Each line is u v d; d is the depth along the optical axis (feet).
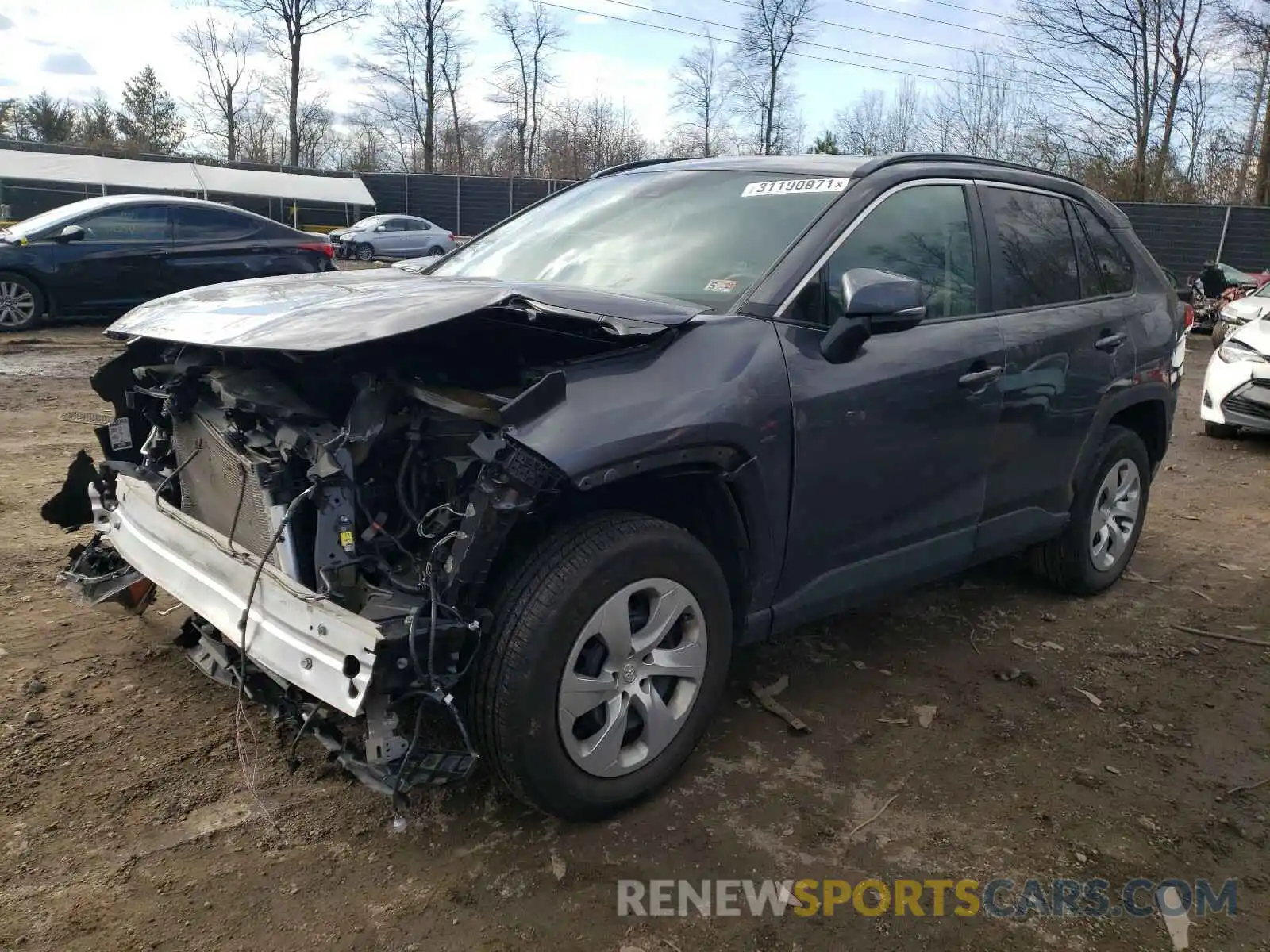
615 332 8.40
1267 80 102.99
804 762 10.39
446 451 8.41
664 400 8.63
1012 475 12.84
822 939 7.86
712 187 12.13
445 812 9.16
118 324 10.30
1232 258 91.91
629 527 8.73
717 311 9.89
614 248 11.62
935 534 11.99
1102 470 14.64
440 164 194.90
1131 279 15.29
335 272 11.74
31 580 13.73
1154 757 10.87
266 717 10.50
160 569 9.63
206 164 132.67
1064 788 10.16
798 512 10.04
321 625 7.63
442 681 7.70
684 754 9.61
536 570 8.30
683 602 9.14
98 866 8.21
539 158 183.73
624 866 8.58
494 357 9.02
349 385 8.91
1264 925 8.24
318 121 193.47
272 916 7.77
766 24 155.74
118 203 37.22
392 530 8.68
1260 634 14.40
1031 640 13.83
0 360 30.81
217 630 9.74
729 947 7.73
